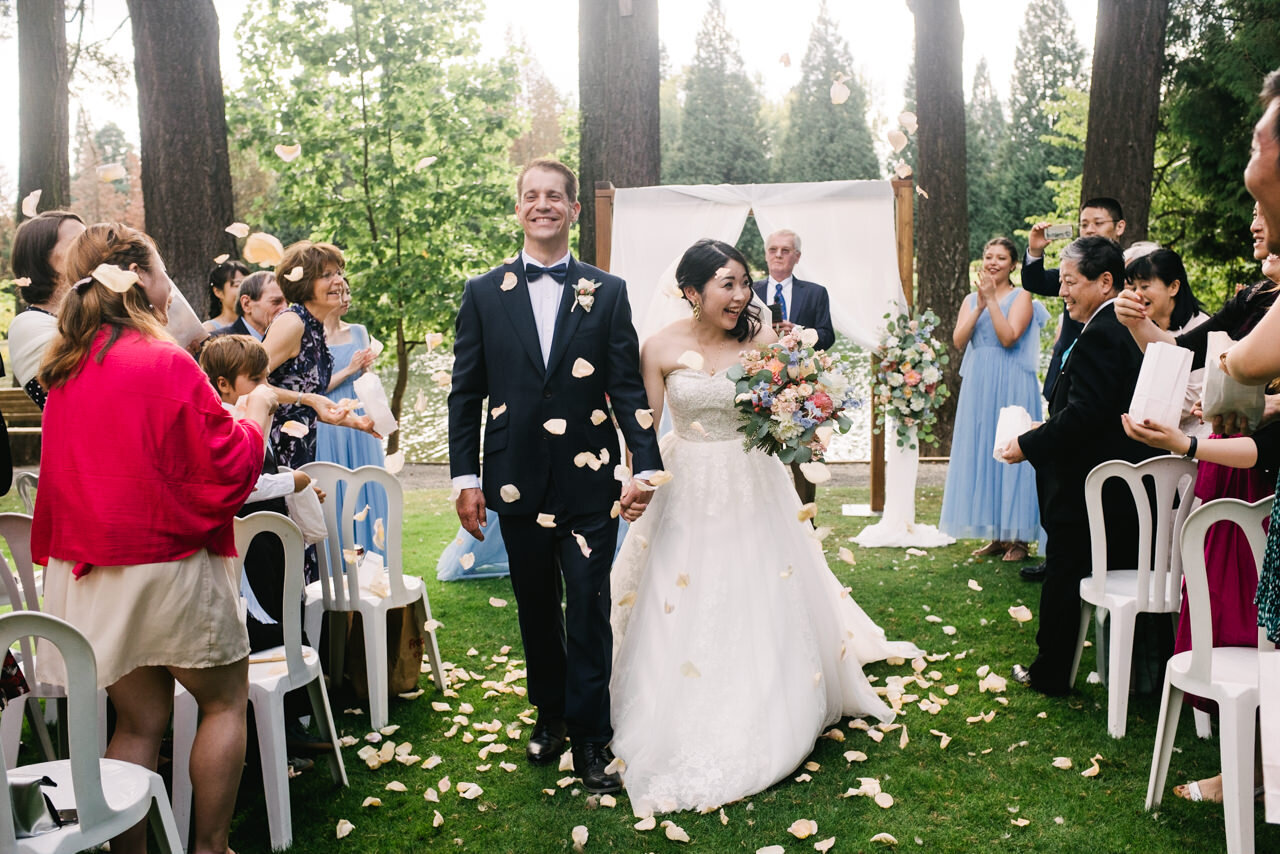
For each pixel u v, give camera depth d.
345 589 3.34
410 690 3.64
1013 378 5.35
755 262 33.03
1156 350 2.47
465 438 2.96
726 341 3.17
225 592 2.14
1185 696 3.04
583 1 8.72
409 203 12.86
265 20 12.55
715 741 2.84
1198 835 2.46
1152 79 7.48
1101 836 2.48
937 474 8.73
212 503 2.05
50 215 2.61
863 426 12.78
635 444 2.88
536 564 2.93
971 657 3.87
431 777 2.95
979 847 2.45
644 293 5.94
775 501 3.17
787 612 3.01
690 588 3.02
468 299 2.97
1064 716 3.24
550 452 2.87
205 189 7.27
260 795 2.85
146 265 2.15
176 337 3.23
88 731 1.75
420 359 19.09
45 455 2.06
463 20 12.88
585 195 8.89
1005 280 5.46
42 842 1.71
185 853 2.49
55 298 2.59
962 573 5.17
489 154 13.27
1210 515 2.27
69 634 1.71
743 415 3.05
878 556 5.64
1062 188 15.80
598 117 8.80
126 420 1.98
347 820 2.69
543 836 2.58
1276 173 1.49
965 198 11.02
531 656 3.04
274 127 12.88
